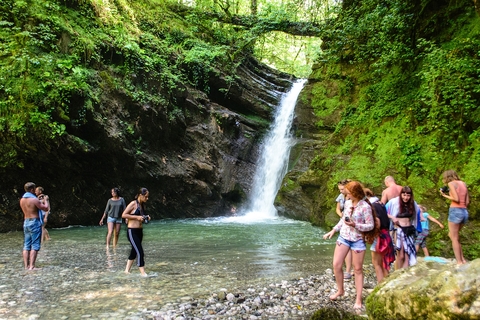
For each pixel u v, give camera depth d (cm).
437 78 1183
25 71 1320
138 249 751
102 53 1667
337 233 1329
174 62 2050
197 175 1928
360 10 1734
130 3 2100
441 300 288
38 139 1319
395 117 1408
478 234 913
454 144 1095
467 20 1303
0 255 947
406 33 1480
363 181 1320
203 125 2033
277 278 738
